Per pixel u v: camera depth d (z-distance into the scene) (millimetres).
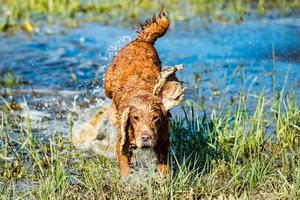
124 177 17078
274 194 16297
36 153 18469
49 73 28766
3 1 41125
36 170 18688
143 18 38156
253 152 19297
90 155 19781
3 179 18188
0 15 38719
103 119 20453
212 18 37969
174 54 31172
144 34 20125
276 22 36875
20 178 18203
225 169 18000
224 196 16328
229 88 25859
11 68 29578
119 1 41156
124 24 36938
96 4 40938
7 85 27031
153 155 18844
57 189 17172
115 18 38344
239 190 16766
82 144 20406
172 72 16219
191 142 19203
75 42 33625
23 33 35281
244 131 19438
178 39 33781
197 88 25906
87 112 21672
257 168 17203
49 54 31609
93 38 34281
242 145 19062
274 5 41469
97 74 27062
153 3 41312
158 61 19641
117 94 18047
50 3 39844
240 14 38500
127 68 18547
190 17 38406
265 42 32750
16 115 23281
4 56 31344
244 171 17766
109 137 20188
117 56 19250
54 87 26859
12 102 24781
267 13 39250
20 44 33281
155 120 16094
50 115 23391
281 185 16625
